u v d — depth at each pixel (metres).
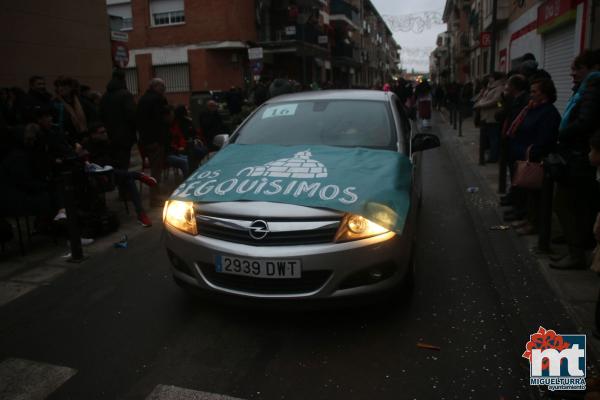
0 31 9.06
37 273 4.76
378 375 2.97
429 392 2.80
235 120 13.18
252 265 3.19
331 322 3.61
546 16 13.27
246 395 2.81
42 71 9.97
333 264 3.14
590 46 10.04
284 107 4.90
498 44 23.22
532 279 4.15
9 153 5.14
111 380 3.00
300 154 3.96
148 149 7.10
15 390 2.92
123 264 4.96
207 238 3.37
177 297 4.15
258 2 22.62
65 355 3.30
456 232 5.74
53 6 10.18
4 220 5.18
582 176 3.97
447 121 22.70
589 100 3.89
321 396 2.79
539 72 6.22
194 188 3.61
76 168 5.62
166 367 3.12
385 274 3.31
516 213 5.84
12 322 3.78
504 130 7.01
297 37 25.27
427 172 9.73
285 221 3.19
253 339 3.42
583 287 3.89
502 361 3.08
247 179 3.57
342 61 39.34
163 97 7.09
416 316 3.68
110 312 3.90
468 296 4.00
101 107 7.36
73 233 4.98
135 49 22.45
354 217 3.19
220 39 21.11
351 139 4.28
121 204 7.49
